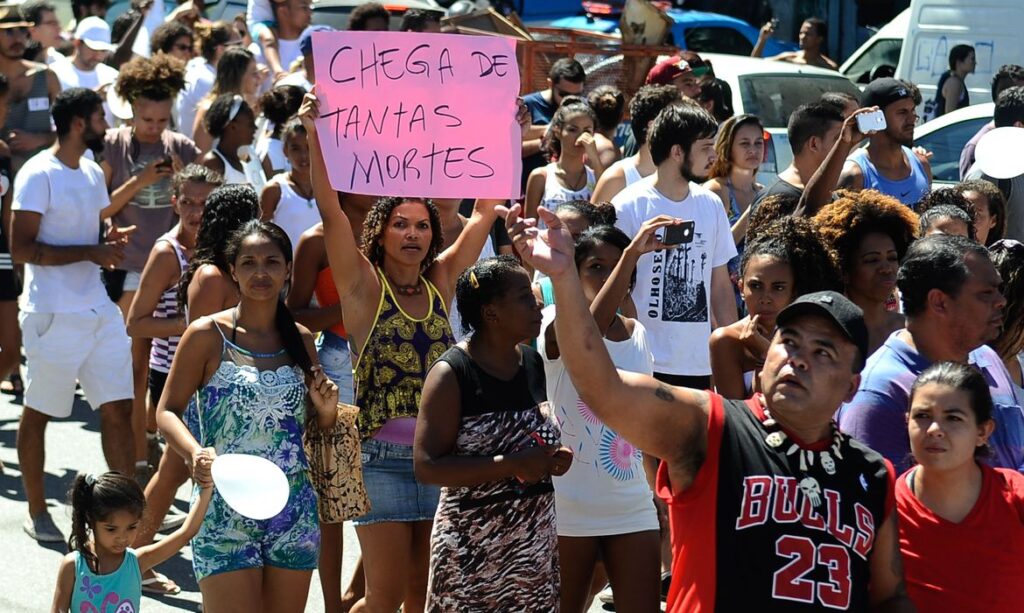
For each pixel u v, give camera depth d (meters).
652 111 7.59
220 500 4.73
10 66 10.13
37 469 7.00
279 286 4.93
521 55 11.99
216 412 4.85
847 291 5.17
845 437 3.26
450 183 4.82
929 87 13.38
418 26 10.25
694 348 6.39
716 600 3.12
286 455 4.85
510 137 4.81
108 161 8.77
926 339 4.23
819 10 19.19
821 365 3.15
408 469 5.05
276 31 12.30
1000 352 4.89
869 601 3.26
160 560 4.84
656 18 12.42
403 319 5.14
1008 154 6.50
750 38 17.53
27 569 6.55
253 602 4.76
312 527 4.89
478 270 4.41
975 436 3.60
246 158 7.85
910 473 3.73
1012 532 3.61
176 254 6.63
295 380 4.92
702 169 6.38
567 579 4.86
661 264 6.34
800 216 5.37
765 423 3.20
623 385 3.17
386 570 5.01
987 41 13.01
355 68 4.79
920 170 7.63
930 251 4.21
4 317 8.52
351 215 6.01
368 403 5.07
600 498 4.78
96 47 11.55
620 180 7.39
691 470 3.21
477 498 4.33
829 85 13.08
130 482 4.82
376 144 4.81
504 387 4.42
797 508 3.12
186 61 11.83
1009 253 4.90
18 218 7.12
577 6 17.00
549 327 4.86
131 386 7.18
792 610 3.09
